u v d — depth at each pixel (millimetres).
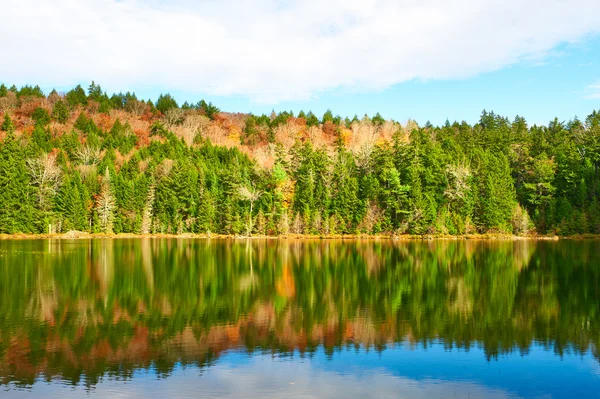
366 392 15242
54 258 49250
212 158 120188
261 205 94312
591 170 92562
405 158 94000
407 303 27938
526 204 96000
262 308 26594
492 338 20969
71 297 29375
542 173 92062
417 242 76562
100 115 159875
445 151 103375
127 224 95438
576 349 19484
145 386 15609
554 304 27516
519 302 28094
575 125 132750
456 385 15891
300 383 15914
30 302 27891
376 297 29766
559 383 16109
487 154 98750
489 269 42344
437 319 24188
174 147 123750
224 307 26812
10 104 154875
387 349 19484
